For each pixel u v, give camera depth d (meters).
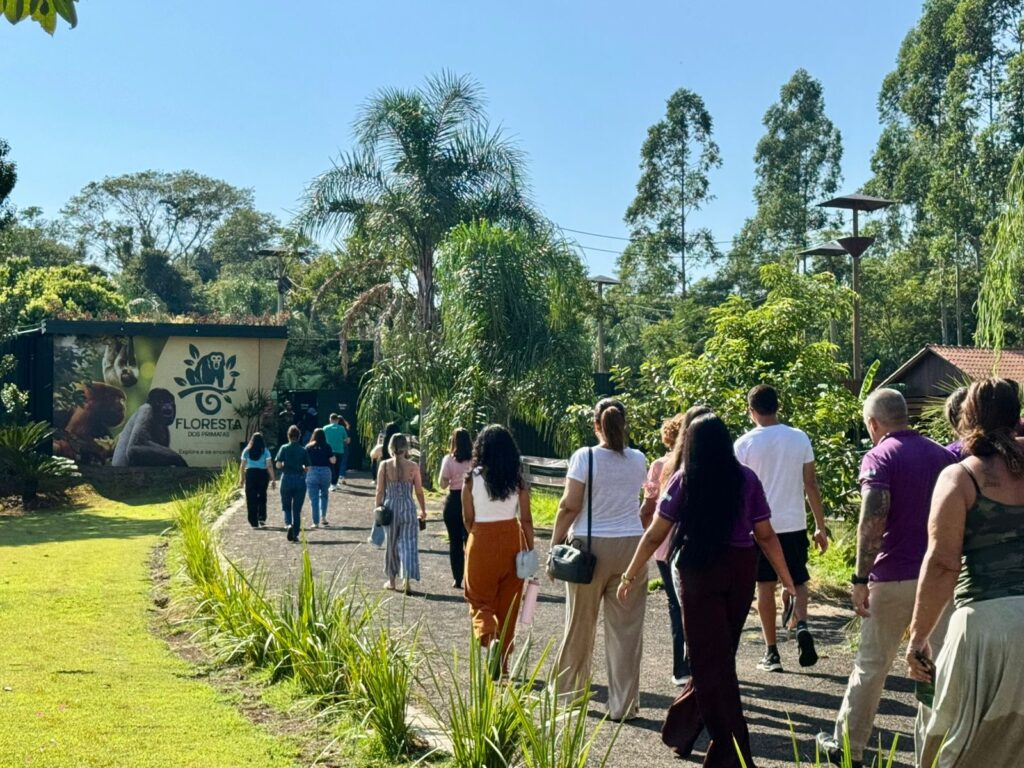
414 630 8.70
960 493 3.82
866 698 5.09
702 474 5.09
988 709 3.68
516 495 7.41
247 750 5.72
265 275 89.19
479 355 21.50
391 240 25.06
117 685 7.12
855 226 22.36
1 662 7.72
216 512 18.86
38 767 5.28
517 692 5.66
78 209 90.25
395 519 10.97
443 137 25.17
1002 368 12.93
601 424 6.37
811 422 11.21
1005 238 11.26
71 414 29.64
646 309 61.81
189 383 30.39
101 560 14.30
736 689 5.05
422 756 5.58
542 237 22.86
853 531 11.06
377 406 23.84
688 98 65.88
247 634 8.00
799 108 66.31
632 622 6.22
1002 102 49.44
